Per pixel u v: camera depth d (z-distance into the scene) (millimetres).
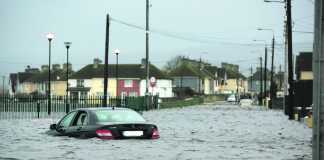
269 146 29547
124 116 29594
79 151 24438
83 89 186875
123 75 185625
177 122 56906
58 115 72312
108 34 75562
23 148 26125
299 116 62125
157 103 109250
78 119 29891
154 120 61531
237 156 24031
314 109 13383
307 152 26266
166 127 47906
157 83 190625
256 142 32344
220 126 49812
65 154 23500
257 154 25047
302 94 77062
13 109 82750
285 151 26703
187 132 41125
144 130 29031
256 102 180750
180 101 132125
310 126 48969
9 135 35250
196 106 135500
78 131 29047
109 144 26953
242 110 101500
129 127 28422
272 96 122500
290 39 66500
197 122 57125
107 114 29297
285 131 43156
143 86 185625
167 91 195250
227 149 27422
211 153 25156
